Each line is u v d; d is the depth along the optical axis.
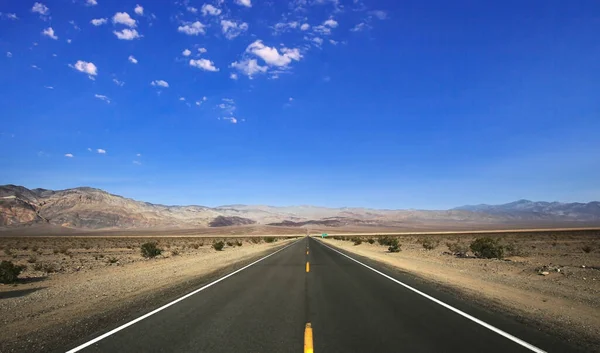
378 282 15.38
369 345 6.66
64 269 25.67
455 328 7.84
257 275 18.08
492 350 6.39
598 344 6.74
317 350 6.38
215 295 12.25
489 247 30.12
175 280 16.52
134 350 6.43
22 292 15.55
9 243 77.31
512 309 9.84
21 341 7.18
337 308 10.03
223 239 107.56
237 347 6.56
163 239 110.38
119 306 10.54
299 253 37.25
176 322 8.45
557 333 7.45
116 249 56.94
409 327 7.95
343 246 56.25
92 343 6.86
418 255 34.09
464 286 14.14
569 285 14.89
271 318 8.84
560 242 55.69
